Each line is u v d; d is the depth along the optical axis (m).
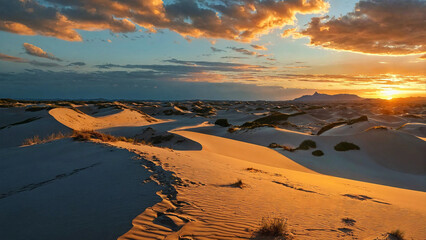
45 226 4.77
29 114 62.81
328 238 5.07
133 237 4.11
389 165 36.59
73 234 4.34
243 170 14.55
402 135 43.19
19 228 4.75
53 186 7.63
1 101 104.00
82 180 8.10
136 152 12.29
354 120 61.97
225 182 9.19
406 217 7.64
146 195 6.33
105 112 89.94
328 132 60.38
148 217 4.97
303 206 7.40
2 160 12.52
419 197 13.85
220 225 5.04
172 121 92.94
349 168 33.78
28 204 6.12
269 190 9.05
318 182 14.20
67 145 14.77
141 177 8.05
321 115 131.00
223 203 6.50
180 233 4.46
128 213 5.15
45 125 44.31
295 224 5.64
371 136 43.72
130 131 47.75
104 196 6.40
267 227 4.95
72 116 58.97
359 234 5.52
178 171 9.52
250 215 5.88
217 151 31.12
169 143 34.12
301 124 86.69
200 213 5.56
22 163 11.67
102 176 8.42
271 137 51.72
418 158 37.12
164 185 7.38
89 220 4.93
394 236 5.69
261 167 18.75
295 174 17.58
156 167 9.55
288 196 8.46
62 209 5.66
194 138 37.69
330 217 6.61
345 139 44.41
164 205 5.70
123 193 6.56
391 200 10.86
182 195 6.62
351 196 10.38
